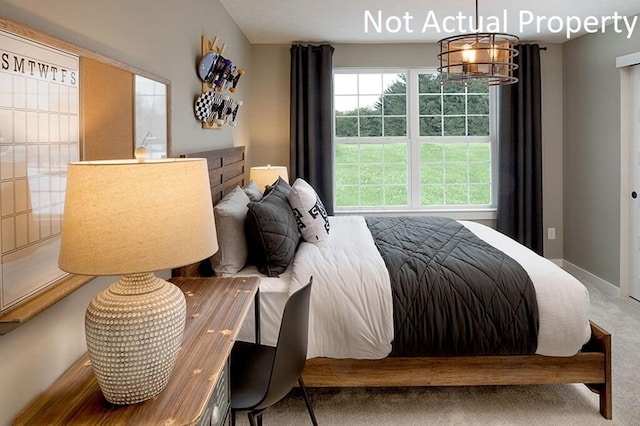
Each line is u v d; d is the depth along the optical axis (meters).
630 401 2.34
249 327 2.26
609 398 2.19
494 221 4.89
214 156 2.88
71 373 1.28
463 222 3.67
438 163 4.94
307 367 2.22
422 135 4.93
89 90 1.40
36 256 1.15
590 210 4.39
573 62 4.59
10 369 1.06
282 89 4.75
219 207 2.47
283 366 1.52
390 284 2.22
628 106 3.89
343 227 3.31
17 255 1.07
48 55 1.19
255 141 4.78
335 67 4.75
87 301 1.47
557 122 4.84
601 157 4.20
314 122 4.63
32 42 1.12
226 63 3.00
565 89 4.75
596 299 3.95
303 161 4.64
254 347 1.93
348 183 4.96
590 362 2.20
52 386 1.22
